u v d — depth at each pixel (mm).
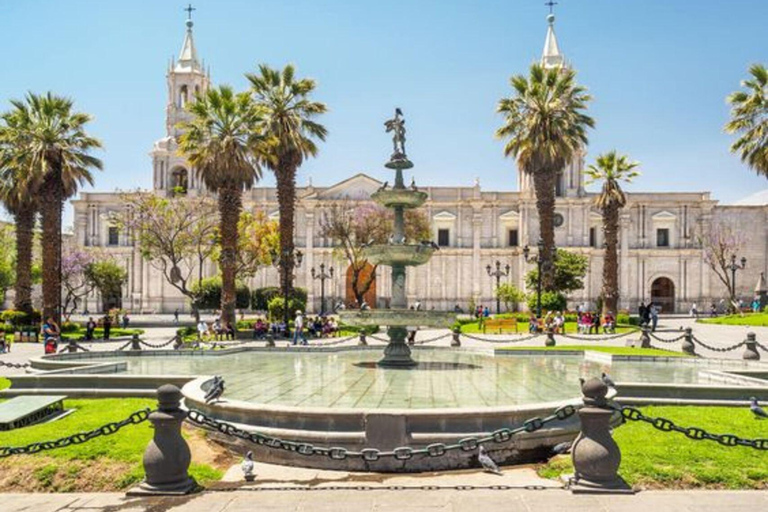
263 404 10984
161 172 72062
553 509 7789
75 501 8242
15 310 42312
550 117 42156
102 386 15219
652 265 74250
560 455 10422
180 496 8367
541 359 21688
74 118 38688
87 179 40344
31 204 41344
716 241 72312
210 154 36406
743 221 75438
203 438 11227
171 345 30922
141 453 10031
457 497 8250
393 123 18828
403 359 18469
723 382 16297
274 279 72188
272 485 9008
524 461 10484
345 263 66438
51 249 37750
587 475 8539
